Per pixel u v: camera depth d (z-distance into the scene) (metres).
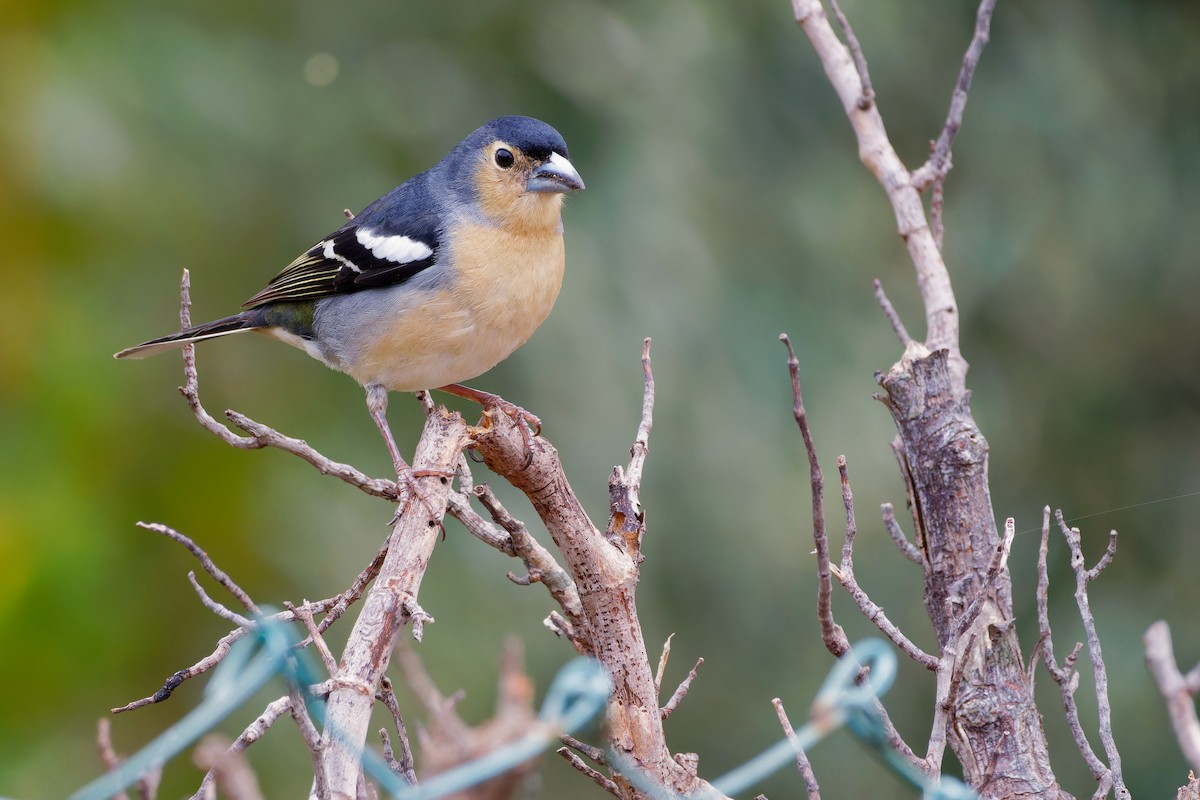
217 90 11.88
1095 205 12.14
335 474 5.46
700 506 11.59
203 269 12.09
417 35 12.36
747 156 12.16
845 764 11.45
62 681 10.75
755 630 11.66
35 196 11.58
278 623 3.27
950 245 12.33
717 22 12.29
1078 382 12.18
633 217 11.73
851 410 11.88
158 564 11.56
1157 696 10.79
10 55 11.71
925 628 11.45
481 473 11.70
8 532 10.78
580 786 11.52
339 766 4.03
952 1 12.23
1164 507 11.85
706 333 11.69
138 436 11.80
